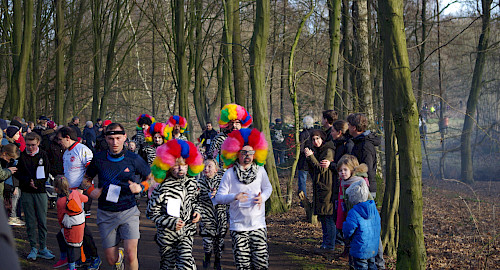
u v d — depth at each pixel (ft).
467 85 80.33
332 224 22.03
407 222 14.93
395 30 14.83
